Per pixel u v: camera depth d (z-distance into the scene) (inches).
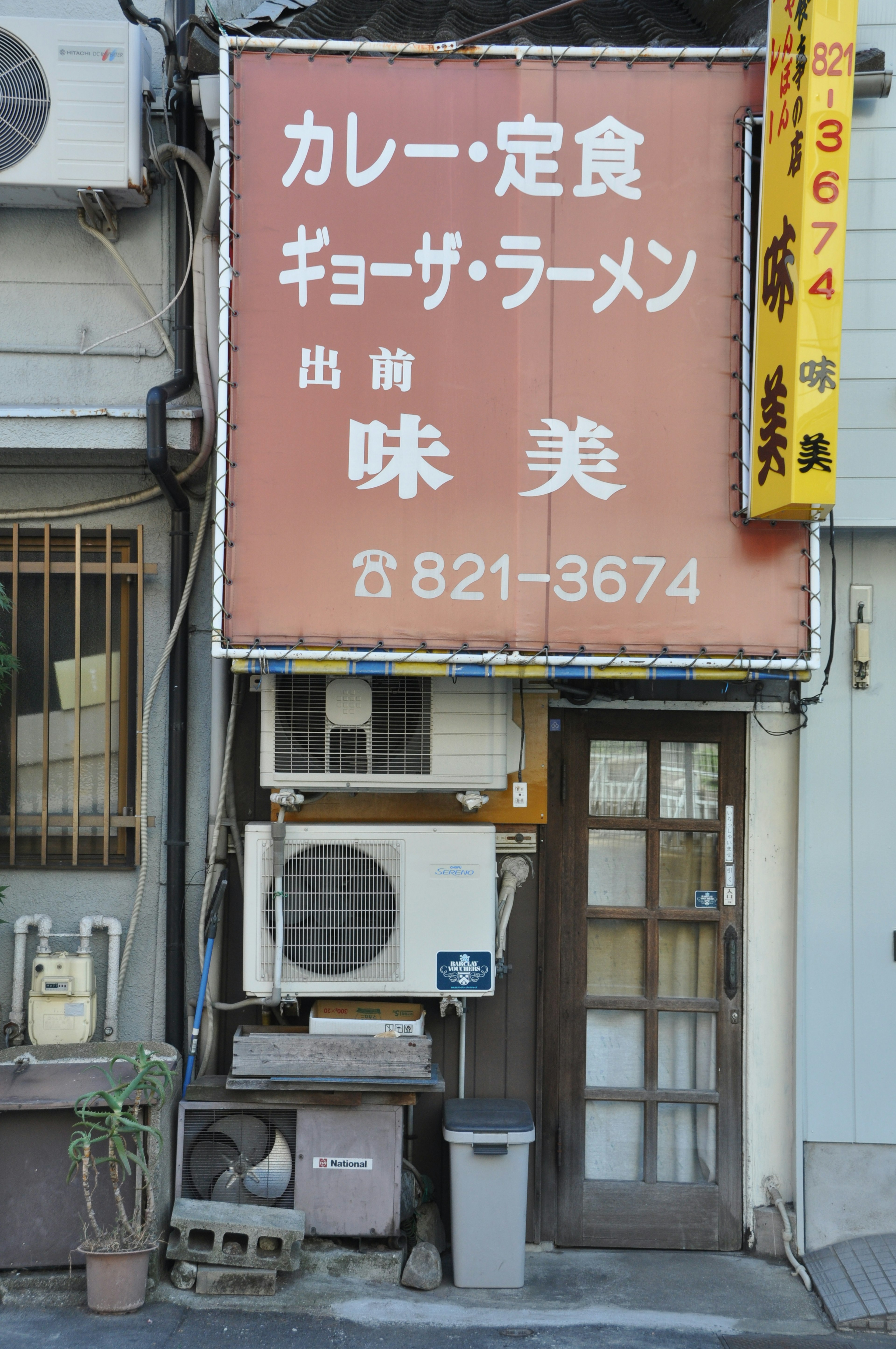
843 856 182.2
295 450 152.0
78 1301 154.5
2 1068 162.6
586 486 152.9
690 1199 185.0
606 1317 159.2
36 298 185.9
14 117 175.5
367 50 154.3
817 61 137.6
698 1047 188.9
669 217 154.9
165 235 186.4
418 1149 186.2
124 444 176.9
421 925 171.2
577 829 189.9
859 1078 179.5
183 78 181.9
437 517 152.0
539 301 153.9
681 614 152.4
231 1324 150.6
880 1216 177.6
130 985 184.5
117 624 188.5
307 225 153.5
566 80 155.3
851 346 176.4
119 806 188.4
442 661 150.6
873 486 176.2
